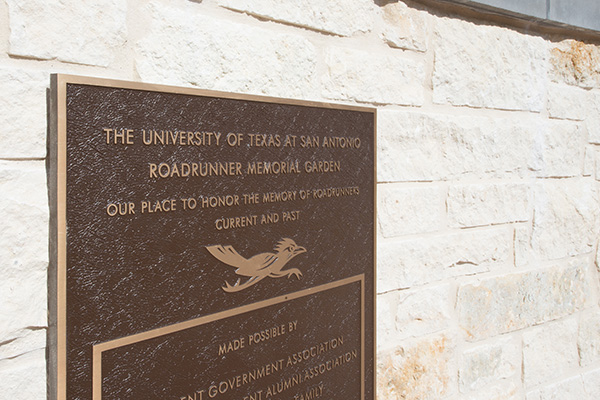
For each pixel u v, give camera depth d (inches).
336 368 69.2
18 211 46.4
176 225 53.3
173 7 56.2
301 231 64.5
